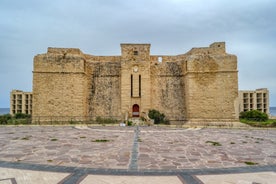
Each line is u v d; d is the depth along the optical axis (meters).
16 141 14.18
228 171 7.54
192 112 34.62
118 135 17.58
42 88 34.72
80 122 30.69
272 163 8.70
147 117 32.56
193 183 6.26
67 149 11.45
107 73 39.78
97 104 38.50
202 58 35.22
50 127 25.06
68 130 21.50
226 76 34.34
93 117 37.34
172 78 39.47
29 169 7.62
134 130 21.70
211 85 34.69
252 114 34.94
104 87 39.28
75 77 35.34
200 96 34.78
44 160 8.96
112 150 11.25
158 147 12.22
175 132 20.31
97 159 9.21
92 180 6.47
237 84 34.06
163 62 40.34
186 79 36.66
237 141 14.86
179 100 38.38
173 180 6.52
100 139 15.21
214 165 8.34
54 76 35.03
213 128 25.42
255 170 7.68
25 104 58.38
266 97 56.56
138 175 7.02
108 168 7.83
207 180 6.55
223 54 34.97
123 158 9.44
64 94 34.94
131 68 37.75
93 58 40.56
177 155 10.15
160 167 8.01
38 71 34.78
